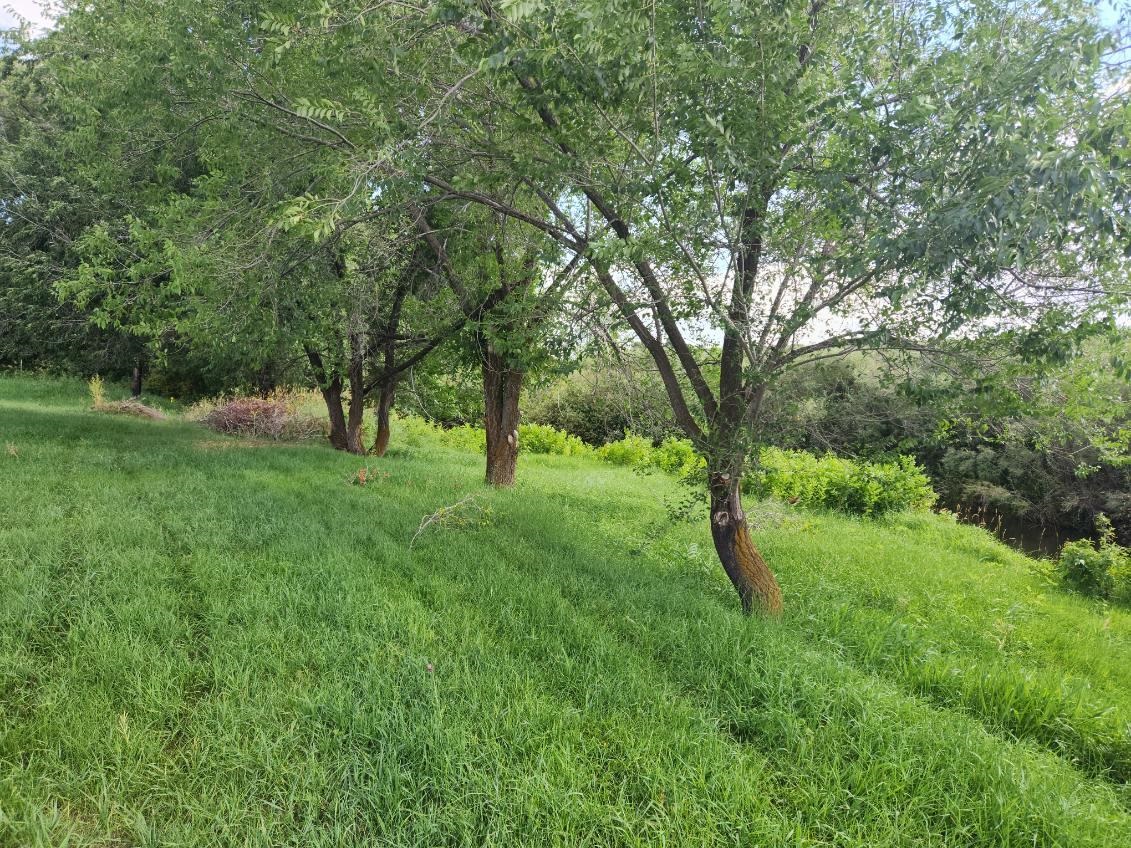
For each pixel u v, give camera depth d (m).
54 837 2.15
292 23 4.96
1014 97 3.33
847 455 4.89
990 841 2.49
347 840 2.26
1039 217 2.83
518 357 6.82
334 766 2.58
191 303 7.42
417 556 5.37
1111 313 3.91
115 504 5.75
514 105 5.12
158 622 3.53
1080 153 2.70
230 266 6.36
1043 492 16.53
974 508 18.88
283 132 6.50
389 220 7.54
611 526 7.95
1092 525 16.41
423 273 10.14
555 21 3.56
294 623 3.71
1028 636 5.45
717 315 4.37
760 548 7.59
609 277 4.88
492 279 7.98
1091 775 3.30
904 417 4.77
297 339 8.92
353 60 5.29
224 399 16.92
